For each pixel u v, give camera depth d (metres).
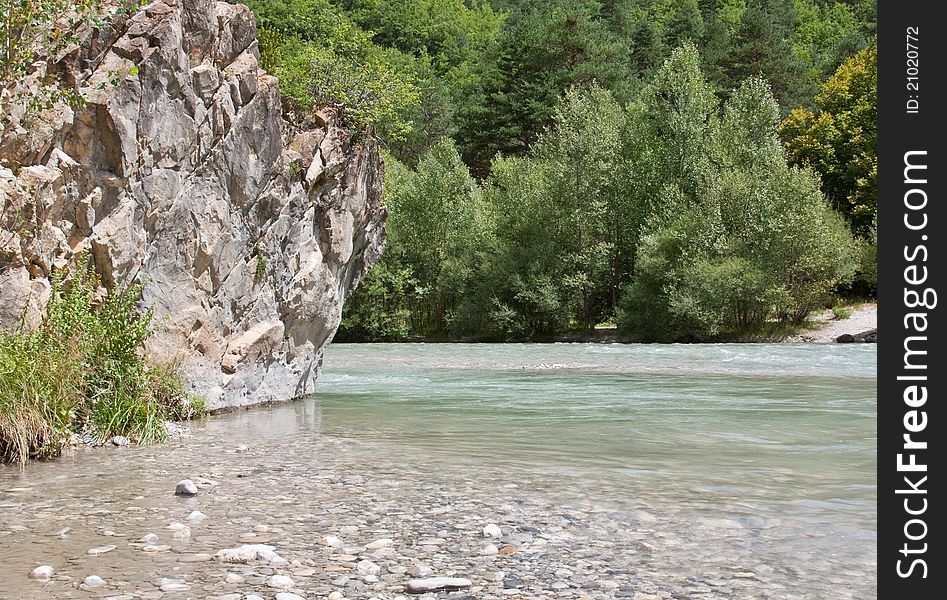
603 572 4.48
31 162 9.14
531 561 4.67
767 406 13.72
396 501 6.21
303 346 15.01
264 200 13.05
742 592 4.18
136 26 10.46
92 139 9.80
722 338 45.12
